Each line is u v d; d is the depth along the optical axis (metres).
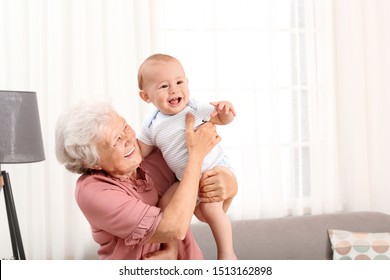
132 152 1.83
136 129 3.72
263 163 4.00
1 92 2.80
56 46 3.59
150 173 2.04
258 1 3.90
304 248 3.72
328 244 3.77
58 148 1.83
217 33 3.85
